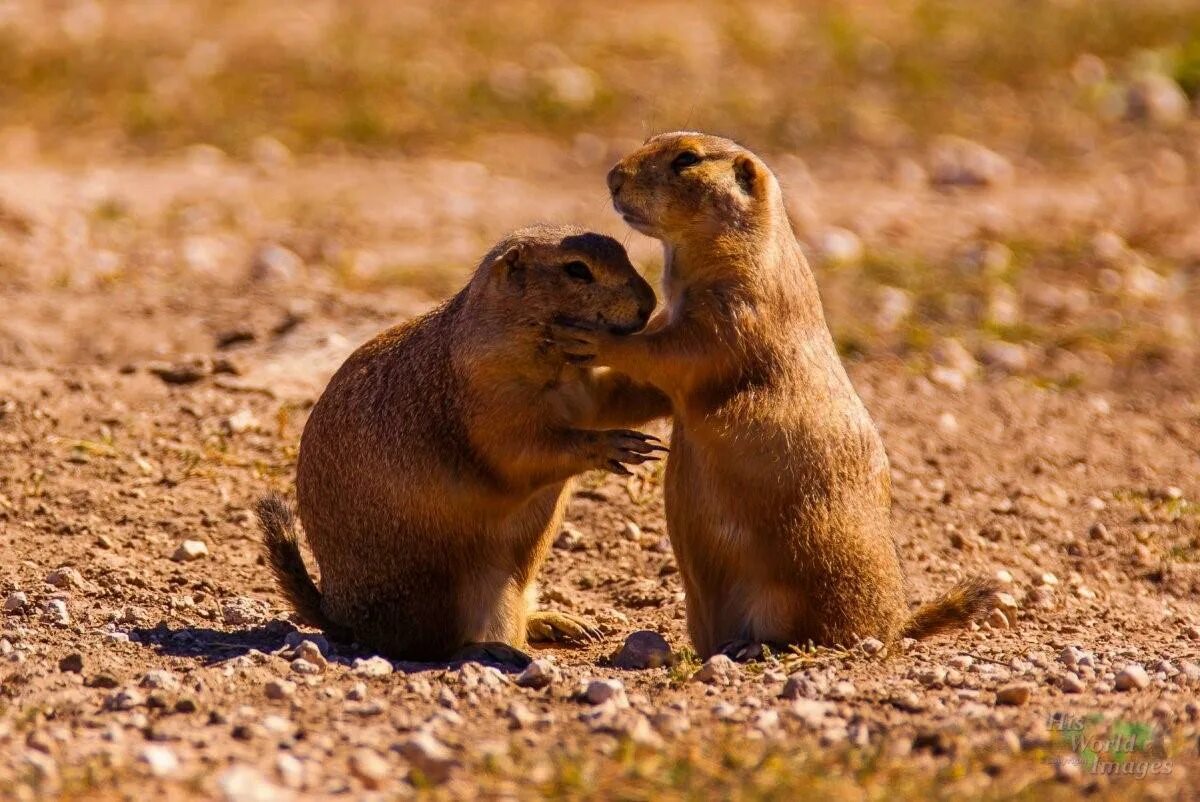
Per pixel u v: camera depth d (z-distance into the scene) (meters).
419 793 7.04
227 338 16.61
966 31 33.53
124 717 8.06
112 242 20.70
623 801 7.02
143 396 14.93
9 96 27.48
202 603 11.06
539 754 7.55
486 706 8.49
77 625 10.11
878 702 8.60
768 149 27.39
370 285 19.45
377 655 10.15
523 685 9.02
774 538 9.80
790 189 25.25
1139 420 16.50
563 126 28.00
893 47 32.47
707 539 10.02
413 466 10.06
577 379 10.17
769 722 8.07
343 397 10.48
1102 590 12.46
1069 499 14.40
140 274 19.27
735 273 9.73
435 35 32.16
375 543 10.25
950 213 23.92
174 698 8.35
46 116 26.83
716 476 9.84
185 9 32.91
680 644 10.85
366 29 32.38
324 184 24.62
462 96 28.86
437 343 10.13
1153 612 11.90
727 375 9.69
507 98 28.89
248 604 11.01
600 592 12.10
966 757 7.63
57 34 30.44
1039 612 11.67
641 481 13.66
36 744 7.54
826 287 20.17
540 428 9.88
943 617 10.51
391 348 10.48
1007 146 27.78
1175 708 8.59
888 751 7.64
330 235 21.84
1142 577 12.81
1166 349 18.36
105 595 10.98
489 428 9.87
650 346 9.56
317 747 7.66
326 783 7.17
